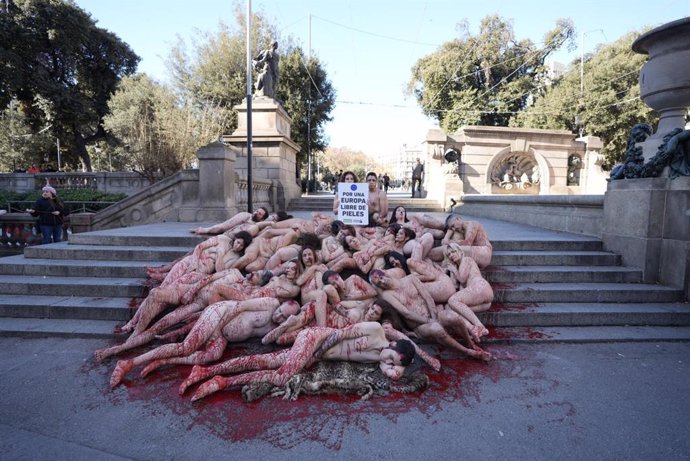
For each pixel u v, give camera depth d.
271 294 4.46
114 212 9.25
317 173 45.59
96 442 2.73
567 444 2.78
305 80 27.98
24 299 5.27
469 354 4.12
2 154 32.78
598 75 25.72
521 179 17.31
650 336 4.70
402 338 3.94
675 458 2.65
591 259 6.20
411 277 4.64
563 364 4.06
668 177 5.73
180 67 25.77
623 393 3.49
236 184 10.00
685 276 5.45
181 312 4.39
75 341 4.47
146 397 3.32
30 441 2.72
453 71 29.84
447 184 14.68
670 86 6.36
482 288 4.72
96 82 32.59
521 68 30.83
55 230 8.64
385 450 2.70
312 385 3.40
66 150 35.09
